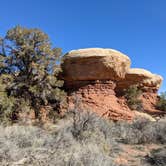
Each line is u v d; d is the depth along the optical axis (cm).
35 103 1886
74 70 2338
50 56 1964
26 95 1869
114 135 1449
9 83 1803
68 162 679
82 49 2419
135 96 2822
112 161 824
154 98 3203
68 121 1434
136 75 3003
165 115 2688
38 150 769
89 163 698
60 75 2391
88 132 1152
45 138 949
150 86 3150
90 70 2308
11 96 1733
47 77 1898
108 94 2331
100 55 2303
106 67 2311
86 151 787
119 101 2434
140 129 1485
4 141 742
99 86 2316
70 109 1798
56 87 2088
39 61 1939
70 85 2369
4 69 1934
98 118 1410
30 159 688
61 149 816
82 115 1305
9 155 679
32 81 1898
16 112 1727
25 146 826
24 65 1925
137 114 2442
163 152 1006
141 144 1314
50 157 706
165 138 1334
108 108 2214
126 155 1060
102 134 1222
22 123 1559
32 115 1939
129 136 1362
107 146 1102
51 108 1973
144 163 947
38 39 1944
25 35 1939
